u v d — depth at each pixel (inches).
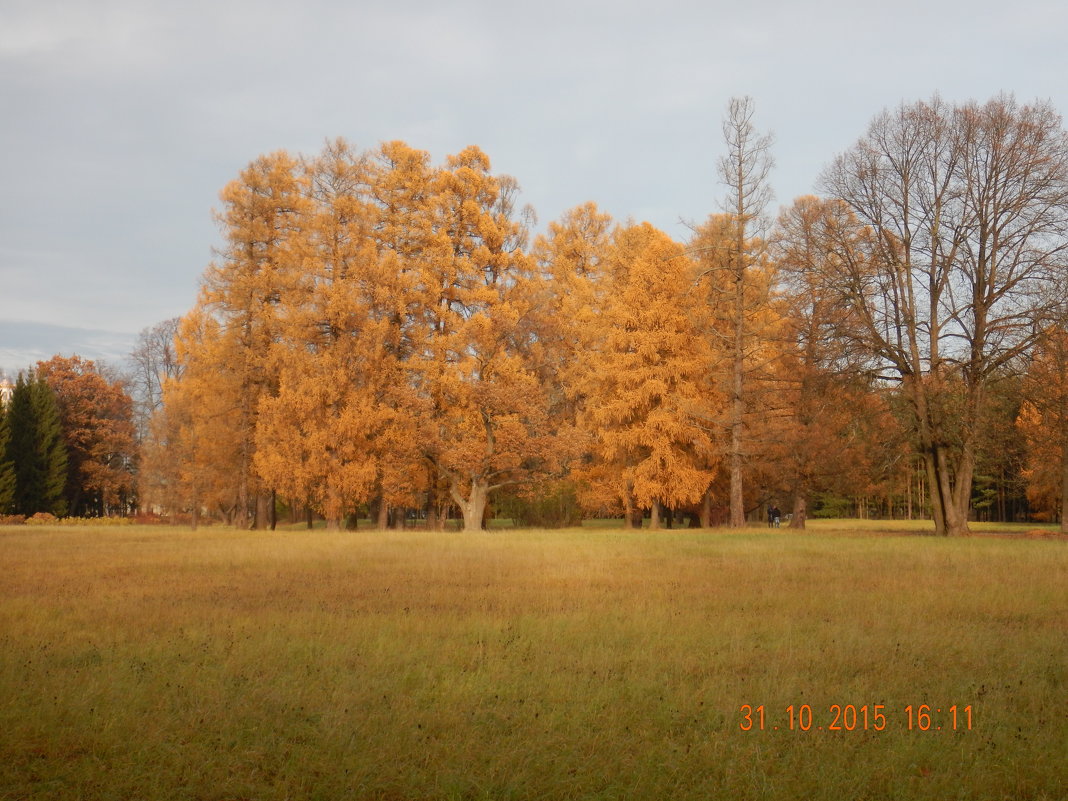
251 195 1675.7
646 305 1523.1
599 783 222.7
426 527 1921.8
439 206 1669.5
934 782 221.6
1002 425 1282.0
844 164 1291.8
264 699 286.7
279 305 1606.8
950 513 1227.2
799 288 1341.0
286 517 2691.9
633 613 456.1
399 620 427.5
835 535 1245.7
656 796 214.7
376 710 275.4
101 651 363.6
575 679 314.5
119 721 262.4
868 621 432.5
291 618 434.6
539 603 497.7
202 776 224.8
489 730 260.2
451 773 225.5
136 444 2768.2
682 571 682.2
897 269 1240.8
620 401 1507.1
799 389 1470.2
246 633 397.1
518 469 1526.8
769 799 212.7
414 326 1604.3
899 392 1235.2
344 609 470.3
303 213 1660.9
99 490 2760.8
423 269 1599.4
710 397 1605.6
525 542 1044.5
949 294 1232.2
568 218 1956.2
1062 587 557.0
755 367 1563.7
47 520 2226.9
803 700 289.1
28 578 638.5
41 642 380.2
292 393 1461.6
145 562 770.8
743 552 867.4
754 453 1499.8
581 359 1665.8
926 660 347.6
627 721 268.2
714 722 268.2
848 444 1473.9
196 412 1756.9
